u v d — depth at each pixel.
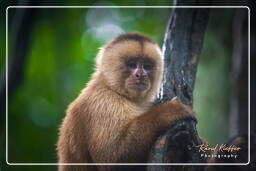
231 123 14.12
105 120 9.63
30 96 21.31
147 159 9.03
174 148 8.55
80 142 10.05
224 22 18.95
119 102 9.97
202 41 9.80
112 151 9.34
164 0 21.72
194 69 9.65
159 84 10.66
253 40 13.56
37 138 20.78
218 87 18.89
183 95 9.42
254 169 9.39
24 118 21.00
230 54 18.92
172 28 9.77
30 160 20.25
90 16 22.23
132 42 10.68
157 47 10.89
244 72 13.56
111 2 22.64
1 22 20.80
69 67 21.72
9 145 20.14
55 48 21.48
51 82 21.44
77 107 10.19
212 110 18.75
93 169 10.03
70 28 21.88
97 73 10.68
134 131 9.12
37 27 21.08
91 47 22.02
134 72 10.32
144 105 10.50
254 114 13.22
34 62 21.30
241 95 13.47
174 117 8.80
